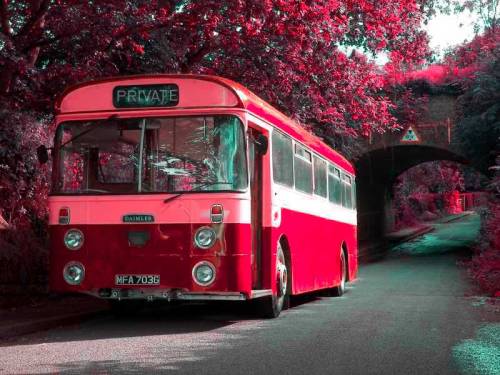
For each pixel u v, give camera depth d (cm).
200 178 1012
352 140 3019
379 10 1891
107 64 1614
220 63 1869
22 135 1567
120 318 1223
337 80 1962
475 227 6347
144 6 1473
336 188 1736
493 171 2930
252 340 946
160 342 930
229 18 1572
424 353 852
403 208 6444
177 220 1005
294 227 1288
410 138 3444
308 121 2420
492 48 3106
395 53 2286
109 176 1036
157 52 1688
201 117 1025
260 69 1839
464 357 827
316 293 1728
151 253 1009
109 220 1026
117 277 1016
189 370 743
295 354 840
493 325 1107
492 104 3091
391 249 4425
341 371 743
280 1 1516
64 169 1053
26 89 1466
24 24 1525
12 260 1442
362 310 1337
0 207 1634
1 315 1175
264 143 1067
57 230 1044
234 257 995
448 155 4378
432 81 3406
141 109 1038
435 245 4653
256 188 1113
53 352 861
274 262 1140
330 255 1622
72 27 1454
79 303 1375
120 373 727
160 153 1027
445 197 8275
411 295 1692
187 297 1011
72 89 1065
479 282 1852
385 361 799
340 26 1759
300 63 1833
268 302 1171
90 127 1052
